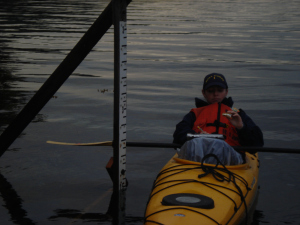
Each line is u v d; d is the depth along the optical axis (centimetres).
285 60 1371
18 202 425
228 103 461
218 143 413
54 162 532
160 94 920
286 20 2750
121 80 432
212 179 383
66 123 701
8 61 1338
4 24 2319
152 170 511
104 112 773
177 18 2858
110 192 450
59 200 429
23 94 905
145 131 662
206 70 1207
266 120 725
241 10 3519
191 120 456
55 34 1956
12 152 562
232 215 344
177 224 313
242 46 1702
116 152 442
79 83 1034
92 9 3219
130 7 3784
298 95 911
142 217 395
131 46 1697
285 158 545
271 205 415
